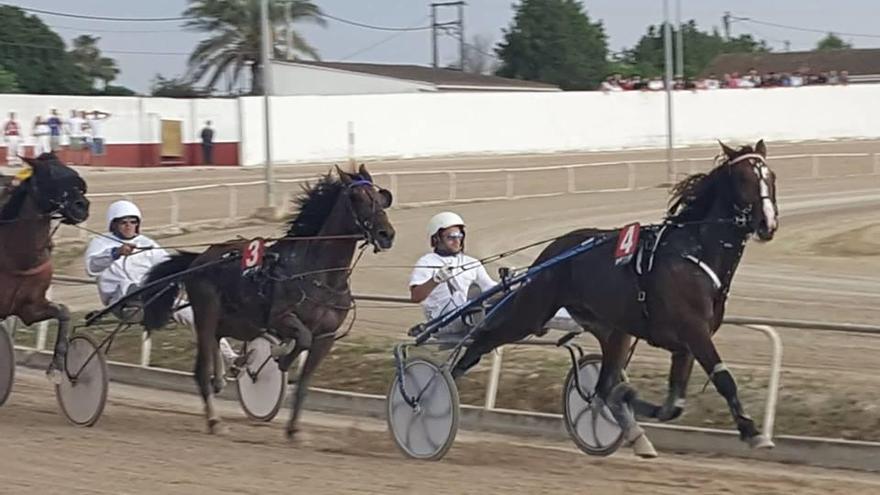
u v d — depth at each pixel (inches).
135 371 483.2
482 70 2610.7
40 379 486.6
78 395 389.4
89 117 1262.3
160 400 449.1
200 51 2057.1
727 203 306.2
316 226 362.6
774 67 2442.2
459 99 1497.3
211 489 286.8
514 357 448.5
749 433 295.0
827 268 707.4
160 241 818.8
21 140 1213.7
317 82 1787.6
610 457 338.0
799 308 578.6
